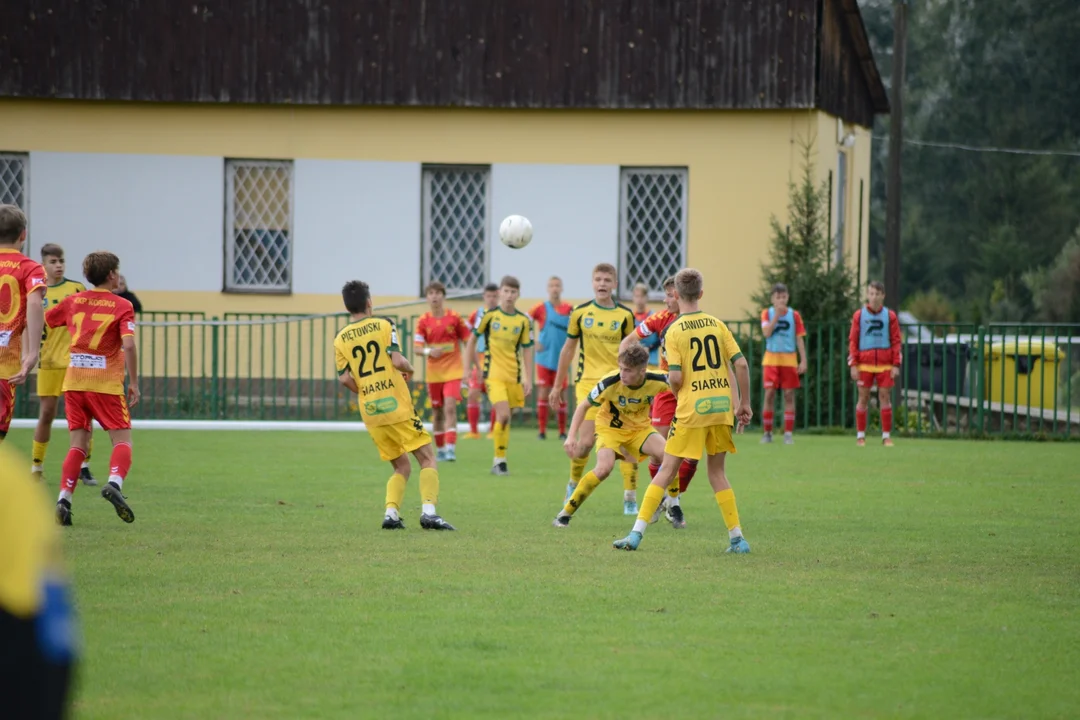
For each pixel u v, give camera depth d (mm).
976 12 162000
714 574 30812
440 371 58969
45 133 87875
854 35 93125
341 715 19438
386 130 86938
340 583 29359
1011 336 99125
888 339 67188
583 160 86125
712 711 19781
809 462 58062
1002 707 20094
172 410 83625
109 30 87000
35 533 10477
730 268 85312
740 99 83938
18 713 10148
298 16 86438
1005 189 157875
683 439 33719
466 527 38188
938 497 45844
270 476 50969
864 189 108000
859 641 24281
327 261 87625
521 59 85625
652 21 84688
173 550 33594
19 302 37531
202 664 22375
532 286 86938
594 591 28656
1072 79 158750
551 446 66312
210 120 87375
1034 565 32344
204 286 87812
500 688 21000
